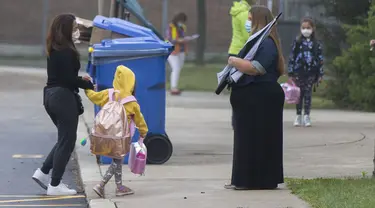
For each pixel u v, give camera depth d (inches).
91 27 1422.2
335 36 2628.0
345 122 2052.2
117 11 1630.2
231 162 1419.8
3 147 1567.4
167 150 1381.6
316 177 1259.8
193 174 1286.9
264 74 1122.0
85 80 1122.7
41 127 1847.9
